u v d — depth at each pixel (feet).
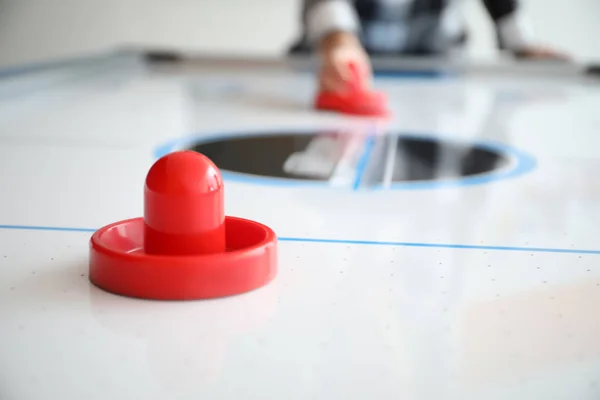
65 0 11.95
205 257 1.51
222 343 1.31
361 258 1.81
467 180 2.77
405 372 1.21
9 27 12.12
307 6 5.65
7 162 2.95
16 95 4.88
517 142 3.62
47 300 1.50
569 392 1.15
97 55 7.13
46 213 2.22
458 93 5.56
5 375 1.17
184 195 1.56
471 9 11.52
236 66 7.34
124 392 1.12
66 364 1.22
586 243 1.97
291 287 1.60
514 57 7.69
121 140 3.51
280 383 1.16
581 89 5.87
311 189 2.58
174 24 11.90
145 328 1.37
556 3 11.65
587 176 2.86
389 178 2.78
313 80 6.31
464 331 1.37
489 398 1.13
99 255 1.57
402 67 7.11
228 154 3.22
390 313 1.45
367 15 8.05
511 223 2.15
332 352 1.28
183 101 4.97
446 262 1.78
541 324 1.41
